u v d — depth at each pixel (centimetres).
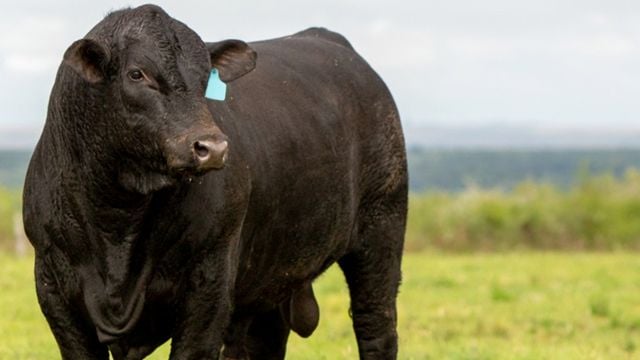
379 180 1636
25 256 4297
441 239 5131
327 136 1502
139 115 1184
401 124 1677
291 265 1477
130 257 1268
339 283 3244
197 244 1282
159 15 1216
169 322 1312
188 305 1300
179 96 1182
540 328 2541
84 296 1289
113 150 1221
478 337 2425
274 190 1399
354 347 2203
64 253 1293
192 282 1296
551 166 16050
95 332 1328
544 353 2125
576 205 5300
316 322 1606
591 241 5256
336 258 1581
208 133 1148
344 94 1582
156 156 1185
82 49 1190
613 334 2491
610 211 5272
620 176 5634
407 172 1686
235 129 1348
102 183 1242
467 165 16012
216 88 1237
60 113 1266
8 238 4694
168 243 1270
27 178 1327
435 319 2628
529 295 3109
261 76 1470
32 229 1315
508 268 3931
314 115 1495
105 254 1271
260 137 1389
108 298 1274
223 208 1295
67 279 1298
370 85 1634
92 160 1240
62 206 1278
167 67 1186
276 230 1421
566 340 2391
